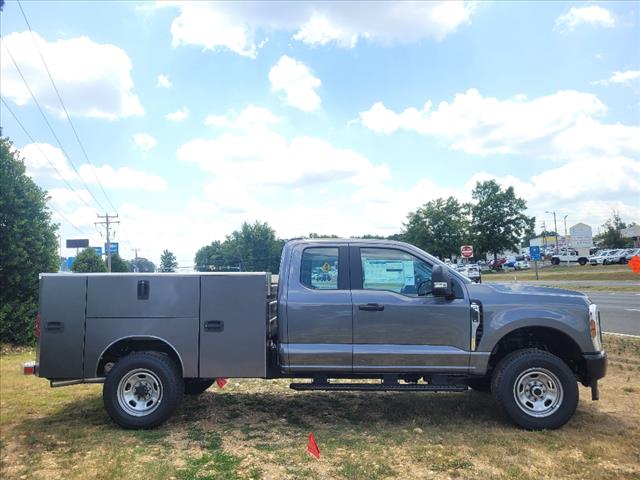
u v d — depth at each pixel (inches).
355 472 173.5
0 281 527.5
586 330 220.7
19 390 310.2
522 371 217.3
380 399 274.4
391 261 233.9
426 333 222.8
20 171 546.3
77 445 206.1
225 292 231.0
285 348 225.0
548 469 175.5
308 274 233.1
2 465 186.4
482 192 2815.0
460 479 168.7
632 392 275.4
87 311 232.8
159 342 236.5
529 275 1932.8
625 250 2233.0
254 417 243.8
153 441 210.4
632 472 172.6
